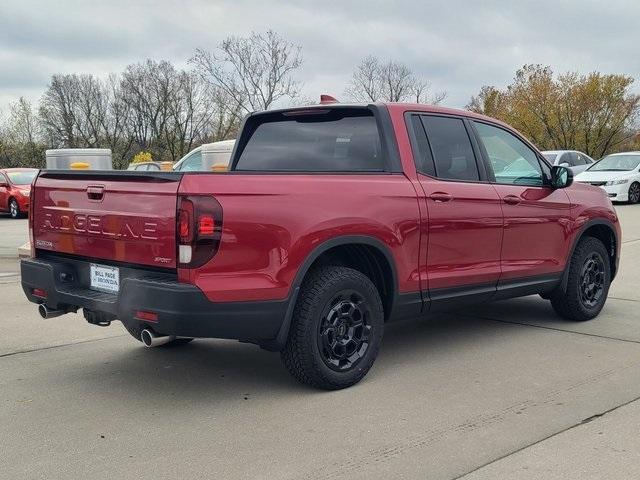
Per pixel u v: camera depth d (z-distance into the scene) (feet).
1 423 13.09
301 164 17.37
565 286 20.27
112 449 11.82
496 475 10.61
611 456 11.21
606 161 68.85
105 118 197.26
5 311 23.59
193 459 11.38
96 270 14.65
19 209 68.08
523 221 18.52
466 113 18.24
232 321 13.00
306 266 13.79
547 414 13.10
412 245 15.76
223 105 130.52
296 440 12.10
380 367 16.46
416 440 12.00
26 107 187.11
